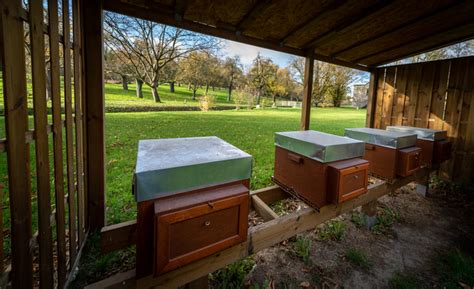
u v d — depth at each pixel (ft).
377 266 5.50
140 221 2.84
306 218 4.82
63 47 3.91
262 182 9.87
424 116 11.61
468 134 10.27
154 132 19.84
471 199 9.26
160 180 2.83
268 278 5.01
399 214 8.03
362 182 4.83
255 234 4.00
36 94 3.04
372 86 13.50
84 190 5.42
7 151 2.49
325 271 5.28
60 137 3.83
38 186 3.13
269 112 47.96
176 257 2.82
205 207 2.93
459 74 10.37
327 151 4.38
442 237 6.73
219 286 4.63
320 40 8.72
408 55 11.04
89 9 5.10
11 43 2.51
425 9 6.85
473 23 7.66
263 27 7.66
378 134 6.81
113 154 12.90
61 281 3.90
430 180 11.08
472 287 4.85
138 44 41.22
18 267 2.72
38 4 3.08
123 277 3.04
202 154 3.56
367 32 8.38
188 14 6.60
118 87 65.87
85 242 5.37
